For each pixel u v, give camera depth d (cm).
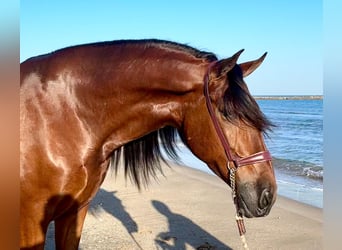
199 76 213
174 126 231
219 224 553
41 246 223
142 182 277
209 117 210
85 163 226
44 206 219
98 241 479
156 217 591
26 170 212
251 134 204
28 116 215
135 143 266
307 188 809
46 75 224
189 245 468
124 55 229
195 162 1257
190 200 701
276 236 501
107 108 227
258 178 204
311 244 471
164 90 220
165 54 224
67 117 222
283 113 3441
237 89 203
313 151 1356
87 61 230
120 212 617
